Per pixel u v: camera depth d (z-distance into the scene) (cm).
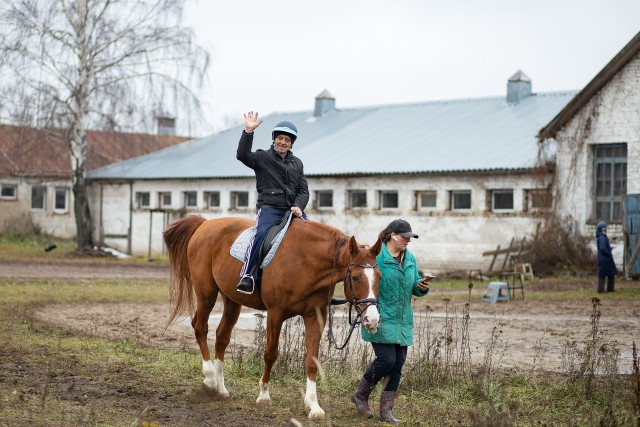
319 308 957
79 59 4269
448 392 1057
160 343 1474
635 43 3122
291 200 1020
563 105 3938
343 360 1182
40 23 4128
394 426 893
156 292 2536
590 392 1055
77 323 1706
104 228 5081
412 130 4216
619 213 3216
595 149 3278
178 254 1148
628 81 3166
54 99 4191
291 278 954
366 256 899
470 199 3569
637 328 1772
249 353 1283
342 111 4984
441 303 2331
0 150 5003
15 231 5191
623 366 1288
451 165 3581
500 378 1154
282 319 974
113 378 1118
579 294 2569
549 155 3350
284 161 1023
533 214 3353
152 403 978
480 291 2809
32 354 1273
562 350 1457
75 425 834
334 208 3978
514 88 4178
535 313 2066
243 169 4431
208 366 1038
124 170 5084
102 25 4247
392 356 911
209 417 918
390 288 910
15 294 2252
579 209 3259
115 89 4284
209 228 1104
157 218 4775
